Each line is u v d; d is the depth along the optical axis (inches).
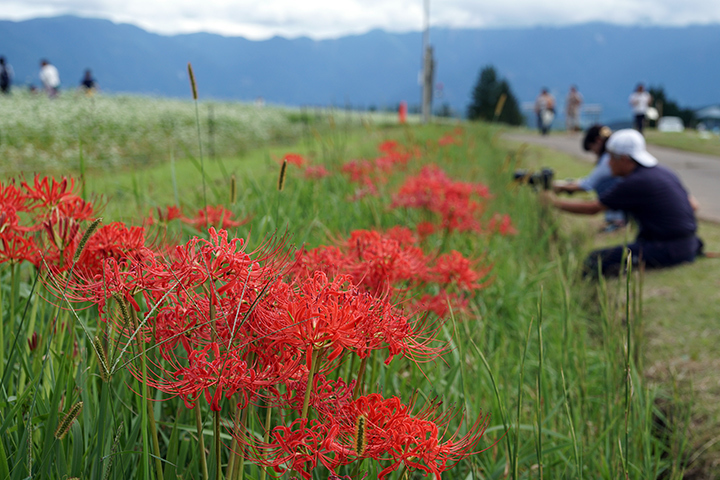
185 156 454.0
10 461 51.3
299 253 50.2
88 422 53.2
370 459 56.9
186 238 95.6
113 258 47.0
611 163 196.7
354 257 63.4
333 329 39.2
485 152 429.1
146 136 575.5
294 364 40.1
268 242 47.5
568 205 214.8
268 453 42.4
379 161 208.2
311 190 180.1
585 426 91.4
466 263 78.2
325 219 150.8
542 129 848.9
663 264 182.9
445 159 287.1
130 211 111.0
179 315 43.1
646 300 157.2
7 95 756.0
